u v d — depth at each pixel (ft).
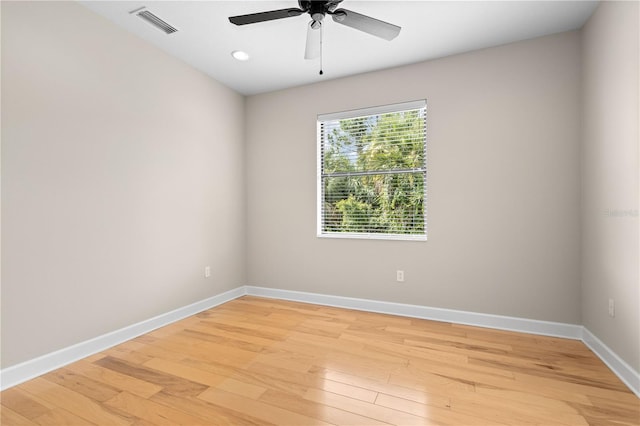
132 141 8.25
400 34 8.17
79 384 5.99
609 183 6.56
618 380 6.04
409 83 9.92
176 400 5.48
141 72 8.48
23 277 6.14
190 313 10.05
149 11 7.32
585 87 7.69
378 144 10.61
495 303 8.93
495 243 8.91
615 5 6.25
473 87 9.09
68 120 6.85
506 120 8.73
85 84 7.17
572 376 6.20
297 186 11.76
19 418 5.01
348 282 10.90
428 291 9.73
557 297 8.27
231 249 11.96
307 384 5.98
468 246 9.22
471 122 9.12
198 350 7.50
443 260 9.53
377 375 6.29
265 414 5.09
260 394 5.65
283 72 10.53
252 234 12.62
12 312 5.98
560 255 8.23
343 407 5.26
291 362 6.86
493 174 8.89
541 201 8.40
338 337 8.25
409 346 7.67
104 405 5.34
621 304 6.14
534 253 8.50
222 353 7.33
